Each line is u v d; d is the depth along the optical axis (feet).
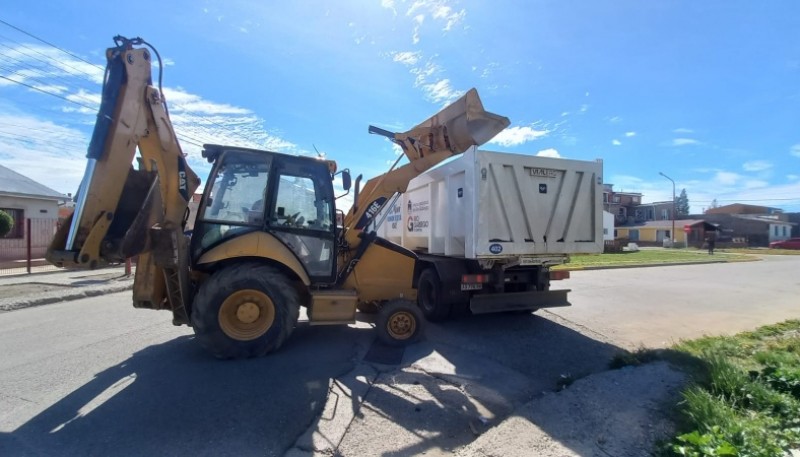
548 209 22.03
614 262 66.95
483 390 14.24
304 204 18.67
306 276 17.81
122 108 13.99
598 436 10.12
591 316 25.86
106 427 11.05
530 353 18.31
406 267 21.09
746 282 43.39
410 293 21.08
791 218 213.87
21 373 14.88
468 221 21.16
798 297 33.73
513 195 21.30
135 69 14.56
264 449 10.25
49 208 65.77
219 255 16.42
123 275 43.91
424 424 11.80
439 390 14.12
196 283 17.52
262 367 15.40
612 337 21.09
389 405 12.89
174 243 15.71
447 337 20.79
